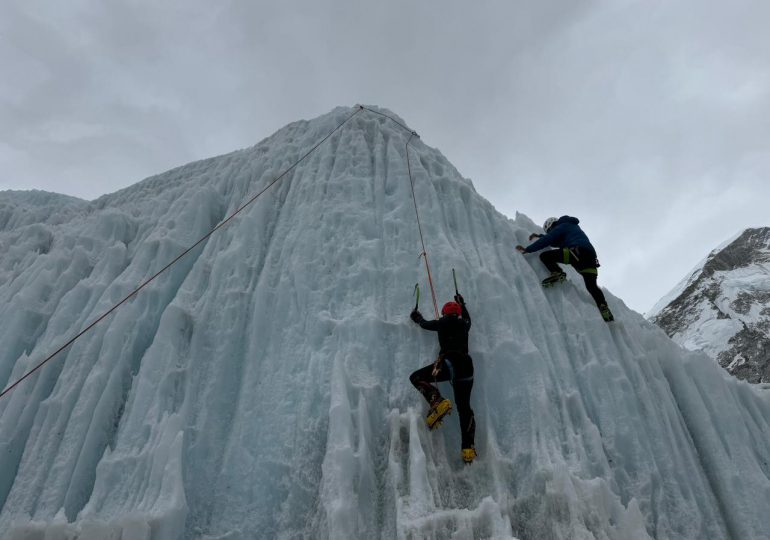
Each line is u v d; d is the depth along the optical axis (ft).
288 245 20.20
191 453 14.15
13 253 26.20
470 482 13.62
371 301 17.67
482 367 16.03
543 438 14.03
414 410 14.52
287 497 13.37
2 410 15.62
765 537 13.48
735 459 15.14
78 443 14.32
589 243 19.29
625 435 14.80
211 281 18.98
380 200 22.30
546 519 12.59
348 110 28.55
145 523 11.65
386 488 13.12
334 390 14.37
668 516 13.67
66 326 18.66
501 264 20.02
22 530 11.85
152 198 30.07
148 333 17.95
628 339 17.78
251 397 15.49
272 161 26.37
